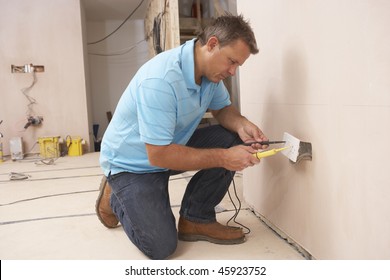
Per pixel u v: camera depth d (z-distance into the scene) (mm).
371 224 951
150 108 1181
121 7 5285
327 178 1144
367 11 903
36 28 4316
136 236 1354
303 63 1229
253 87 1698
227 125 1555
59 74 4426
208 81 1321
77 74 4477
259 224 1698
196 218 1503
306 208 1294
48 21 4348
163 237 1323
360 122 963
